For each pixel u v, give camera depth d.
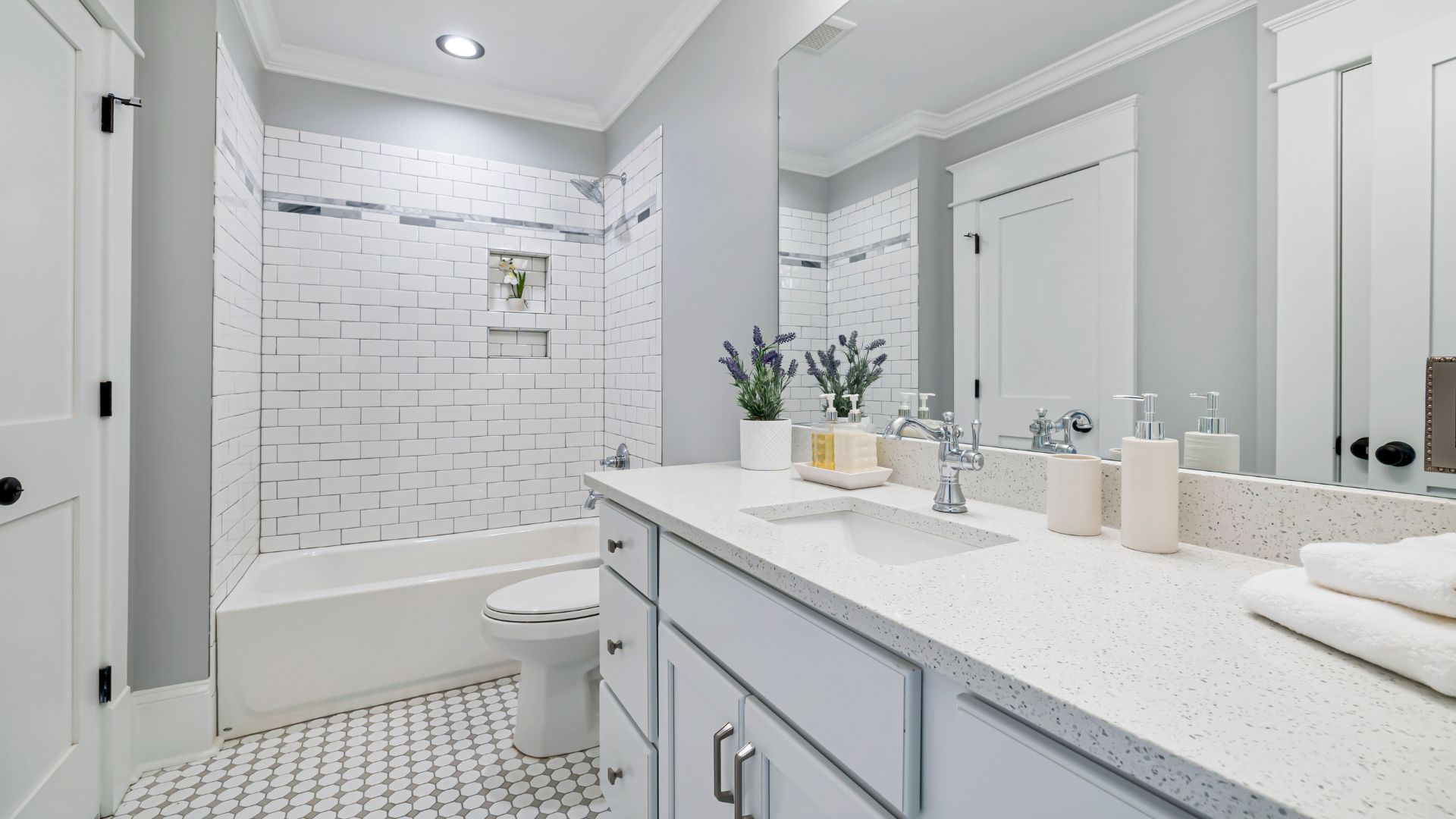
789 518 1.29
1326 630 0.58
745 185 2.10
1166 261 1.00
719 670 1.02
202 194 1.93
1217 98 0.93
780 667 0.86
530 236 3.24
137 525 1.84
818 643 0.79
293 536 2.76
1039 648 0.59
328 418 2.82
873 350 1.60
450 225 3.06
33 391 1.39
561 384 3.31
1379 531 0.77
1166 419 1.00
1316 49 0.83
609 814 1.65
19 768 1.34
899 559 1.23
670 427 2.61
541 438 3.27
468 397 3.11
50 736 1.44
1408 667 0.52
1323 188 0.82
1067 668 0.55
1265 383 0.89
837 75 1.68
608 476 1.63
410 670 2.29
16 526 1.33
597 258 3.40
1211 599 0.73
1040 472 1.19
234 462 2.24
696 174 2.40
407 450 2.98
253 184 2.52
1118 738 0.46
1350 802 0.38
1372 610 0.56
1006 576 0.81
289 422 2.75
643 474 1.68
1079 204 1.12
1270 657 0.58
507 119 3.19
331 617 2.17
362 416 2.89
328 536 2.83
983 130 1.30
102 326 1.64
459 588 2.37
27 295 1.37
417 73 2.91
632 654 1.36
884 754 0.69
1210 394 0.95
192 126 1.92
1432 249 0.74
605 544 1.56
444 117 3.05
